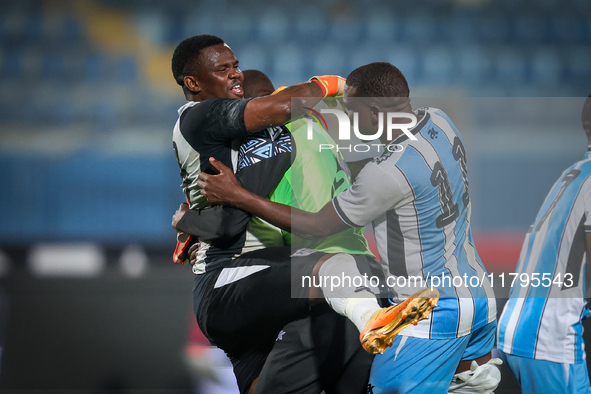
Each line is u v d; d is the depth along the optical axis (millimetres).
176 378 14914
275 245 7320
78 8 34219
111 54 33188
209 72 7637
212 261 7391
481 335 7465
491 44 35156
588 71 34281
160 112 30453
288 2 36281
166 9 35250
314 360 6922
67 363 15625
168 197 26312
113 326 16469
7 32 33312
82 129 29438
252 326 7066
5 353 15875
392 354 7137
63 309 16812
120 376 15344
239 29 35406
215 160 7008
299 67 34375
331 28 35750
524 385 8172
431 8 36469
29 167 26562
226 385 14023
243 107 6875
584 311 8070
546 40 35312
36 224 25656
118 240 25188
